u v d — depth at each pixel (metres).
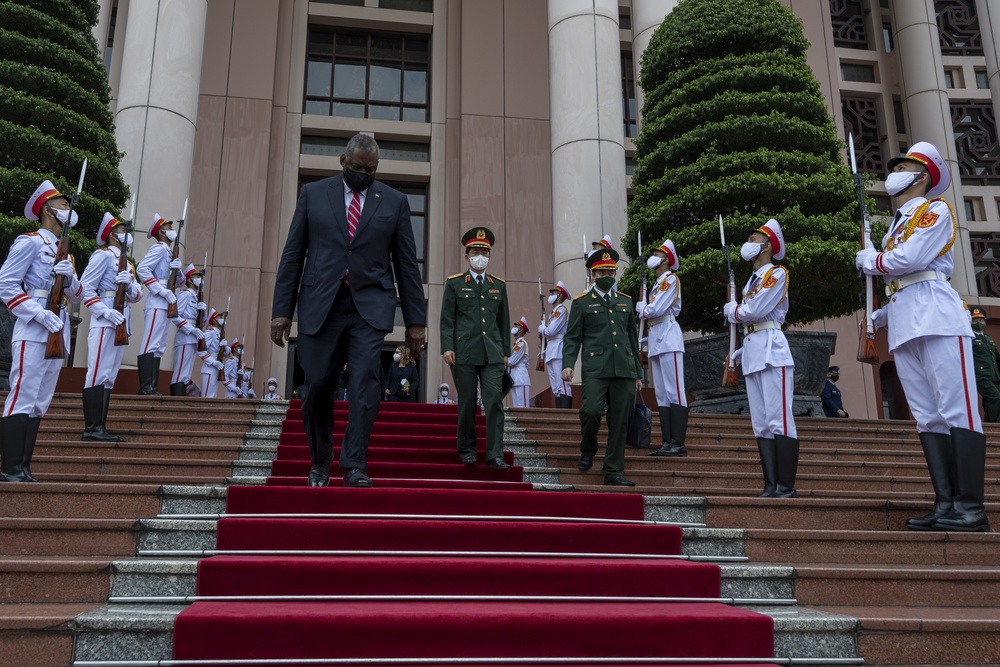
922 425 4.89
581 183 14.76
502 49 23.23
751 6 11.93
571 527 4.16
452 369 6.81
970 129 23.03
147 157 14.25
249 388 17.95
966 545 4.46
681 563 3.82
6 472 5.00
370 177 4.77
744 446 8.16
